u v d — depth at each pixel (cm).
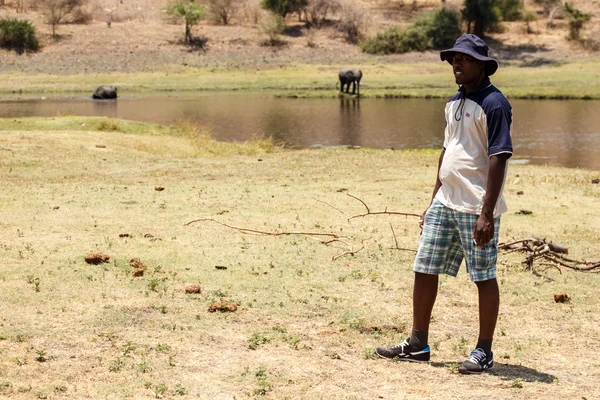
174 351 502
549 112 3134
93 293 614
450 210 464
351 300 632
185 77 4662
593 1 6750
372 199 1076
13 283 629
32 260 698
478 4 5862
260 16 5991
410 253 786
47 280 641
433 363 493
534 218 982
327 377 462
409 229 892
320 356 501
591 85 4278
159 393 432
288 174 1322
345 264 737
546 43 5853
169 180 1234
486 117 446
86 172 1286
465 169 457
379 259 759
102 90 3700
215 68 4959
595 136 2408
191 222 884
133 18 5956
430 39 5638
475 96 454
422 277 482
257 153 1781
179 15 5653
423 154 1703
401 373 471
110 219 891
